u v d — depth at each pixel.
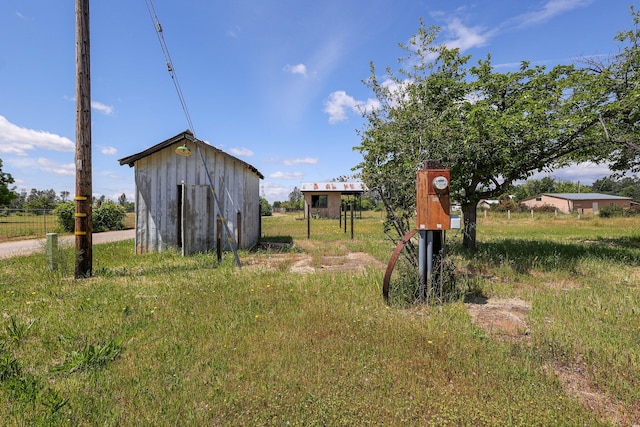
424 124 5.04
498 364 2.62
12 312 3.81
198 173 9.31
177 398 2.18
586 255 7.59
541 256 7.32
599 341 3.04
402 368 2.55
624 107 6.18
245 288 4.82
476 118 6.52
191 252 8.68
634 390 2.29
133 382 2.37
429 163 4.26
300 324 3.41
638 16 6.36
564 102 6.48
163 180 9.20
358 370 2.51
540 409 2.08
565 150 7.44
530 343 3.08
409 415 2.03
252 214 11.05
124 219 20.81
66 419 1.95
